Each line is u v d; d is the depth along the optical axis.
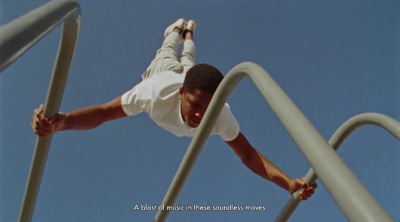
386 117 1.85
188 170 2.24
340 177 0.81
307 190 2.62
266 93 1.24
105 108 2.83
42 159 2.11
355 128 2.18
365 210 0.72
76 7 1.43
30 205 2.27
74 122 2.53
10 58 0.80
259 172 3.15
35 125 1.98
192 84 2.68
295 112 1.08
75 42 1.68
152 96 2.95
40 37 0.96
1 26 0.84
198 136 2.10
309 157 0.91
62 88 1.85
